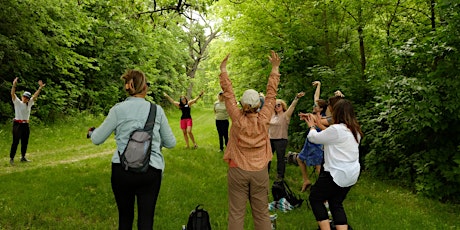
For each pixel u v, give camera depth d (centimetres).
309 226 506
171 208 561
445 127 728
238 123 381
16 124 915
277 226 500
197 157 958
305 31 1148
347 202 655
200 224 406
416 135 816
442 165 749
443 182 745
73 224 490
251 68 1448
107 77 2542
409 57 751
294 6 1147
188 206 579
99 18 1908
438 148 787
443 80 687
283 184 582
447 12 693
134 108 351
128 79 361
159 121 357
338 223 413
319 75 1058
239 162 381
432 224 558
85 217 523
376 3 952
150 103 362
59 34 1670
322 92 1068
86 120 2023
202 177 783
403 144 854
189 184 707
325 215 421
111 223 503
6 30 1475
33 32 1504
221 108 1026
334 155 410
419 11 912
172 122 2397
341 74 1022
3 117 1611
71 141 1421
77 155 1104
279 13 1189
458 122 758
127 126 343
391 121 824
